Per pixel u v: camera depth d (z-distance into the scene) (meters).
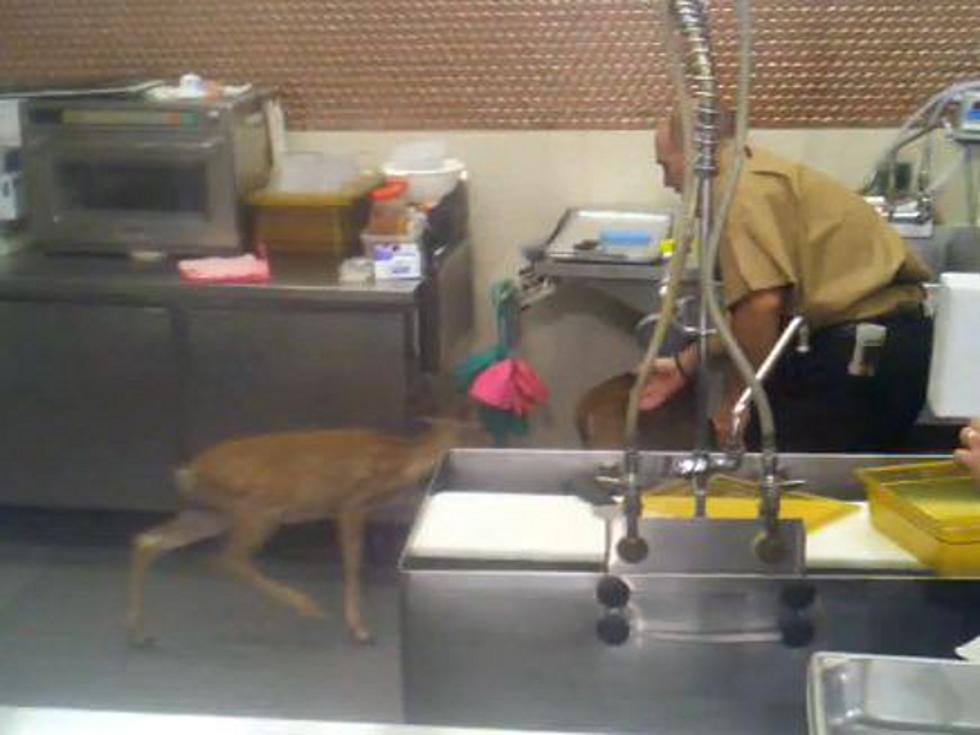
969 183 2.70
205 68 3.11
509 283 2.92
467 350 2.86
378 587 2.41
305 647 2.27
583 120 3.02
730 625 1.00
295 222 2.86
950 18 2.74
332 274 2.78
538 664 1.01
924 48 2.79
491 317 2.91
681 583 0.99
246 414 2.81
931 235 2.57
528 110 3.04
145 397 2.85
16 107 2.87
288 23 3.05
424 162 2.98
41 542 2.84
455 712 1.02
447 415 2.66
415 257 2.75
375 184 2.93
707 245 1.08
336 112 3.12
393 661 2.18
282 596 2.43
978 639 0.98
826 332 2.03
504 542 1.08
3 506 2.95
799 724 0.99
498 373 2.69
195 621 2.44
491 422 2.67
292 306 2.73
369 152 3.12
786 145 2.88
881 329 2.03
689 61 1.02
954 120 2.64
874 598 0.99
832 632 1.00
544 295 2.78
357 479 2.46
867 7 2.78
